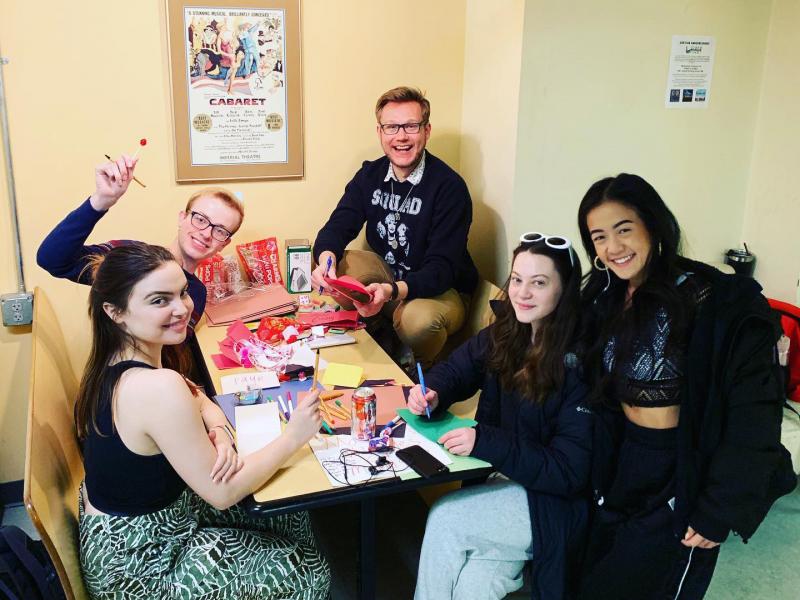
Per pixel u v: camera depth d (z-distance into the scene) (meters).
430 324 2.59
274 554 1.75
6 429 2.71
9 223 2.57
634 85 2.71
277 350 2.31
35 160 2.56
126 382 1.56
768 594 2.24
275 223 2.95
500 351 1.93
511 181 2.71
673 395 1.64
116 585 1.65
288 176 2.90
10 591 1.64
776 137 2.83
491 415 2.00
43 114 2.53
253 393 2.00
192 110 2.70
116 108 2.61
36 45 2.47
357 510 1.78
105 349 1.64
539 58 2.58
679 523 1.63
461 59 3.02
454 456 1.75
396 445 1.79
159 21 2.59
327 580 1.85
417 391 1.94
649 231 1.64
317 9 2.78
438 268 2.63
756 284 1.60
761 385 1.56
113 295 1.58
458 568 1.73
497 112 2.78
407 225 2.76
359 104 2.93
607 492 1.78
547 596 1.74
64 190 2.61
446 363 2.07
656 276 1.67
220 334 2.46
